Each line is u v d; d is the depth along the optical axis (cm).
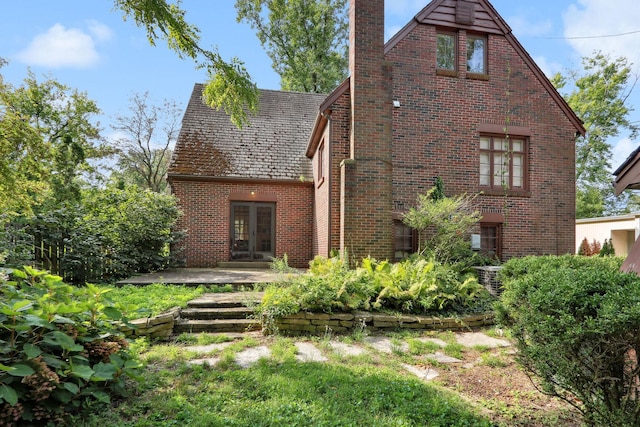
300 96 1675
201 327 609
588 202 2686
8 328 286
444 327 653
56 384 280
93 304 360
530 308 304
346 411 326
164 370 416
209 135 1409
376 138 981
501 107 1088
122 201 1098
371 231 962
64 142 1510
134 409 320
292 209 1371
